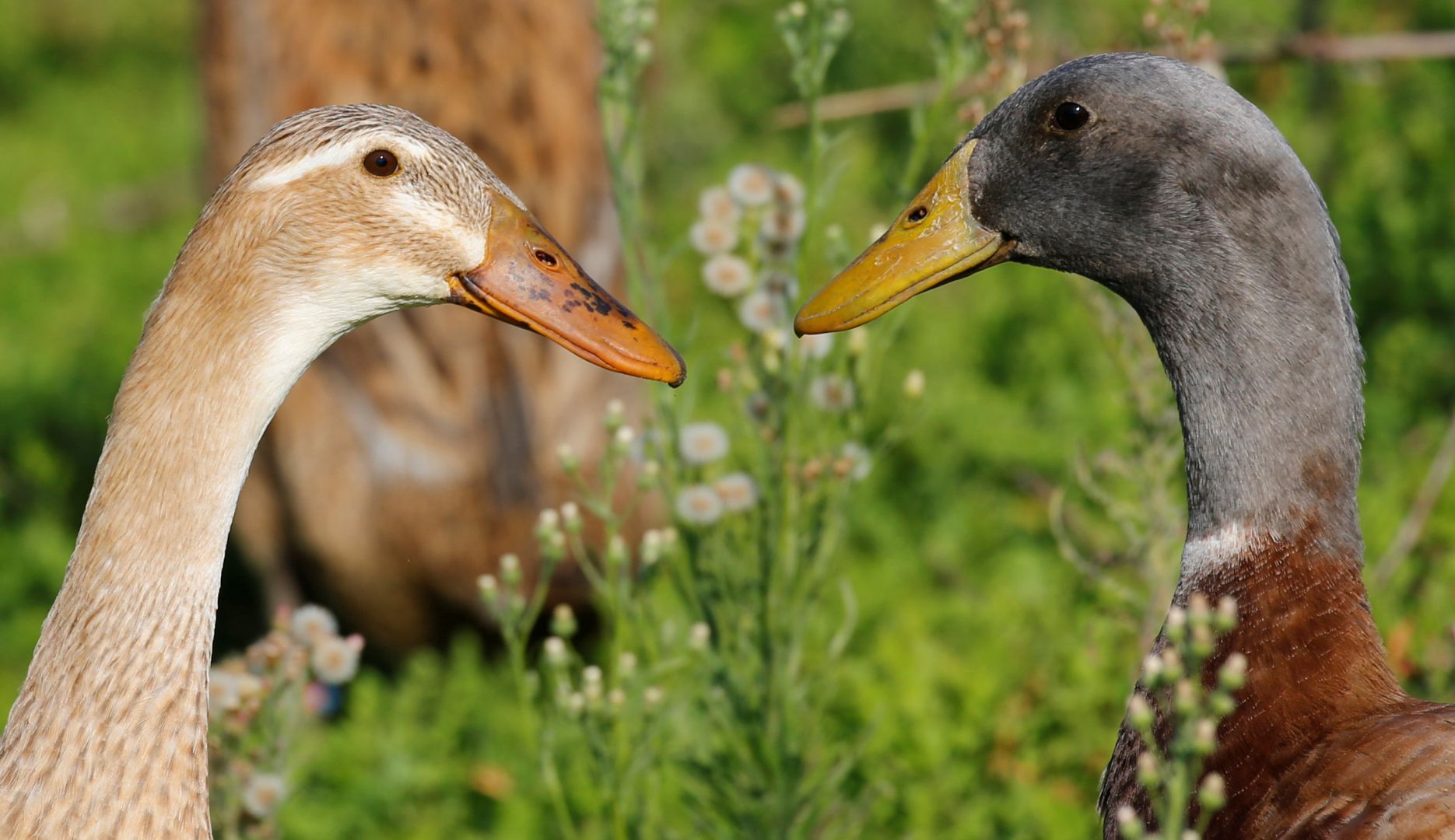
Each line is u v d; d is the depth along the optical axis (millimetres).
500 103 9930
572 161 10070
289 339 6312
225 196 6207
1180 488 8695
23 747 5977
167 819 6023
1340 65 13750
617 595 7898
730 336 13453
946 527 11625
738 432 11367
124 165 19141
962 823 8680
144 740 5992
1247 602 6070
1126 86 6297
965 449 12141
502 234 6555
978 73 8750
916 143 7977
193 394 6117
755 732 7668
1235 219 6145
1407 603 9547
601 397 9836
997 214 6613
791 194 8109
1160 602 8266
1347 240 12844
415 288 6480
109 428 6160
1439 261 12492
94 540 6059
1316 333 6098
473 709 10203
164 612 6055
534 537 9648
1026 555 11203
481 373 9664
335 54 9969
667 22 15516
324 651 7930
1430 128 13391
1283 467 6133
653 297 8070
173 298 6160
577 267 6645
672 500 7801
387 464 9695
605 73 7973
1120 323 8469
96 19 22188
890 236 6793
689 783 8320
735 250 8695
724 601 7781
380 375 9711
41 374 14414
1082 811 8695
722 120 15680
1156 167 6246
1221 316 6199
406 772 9516
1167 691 6078
